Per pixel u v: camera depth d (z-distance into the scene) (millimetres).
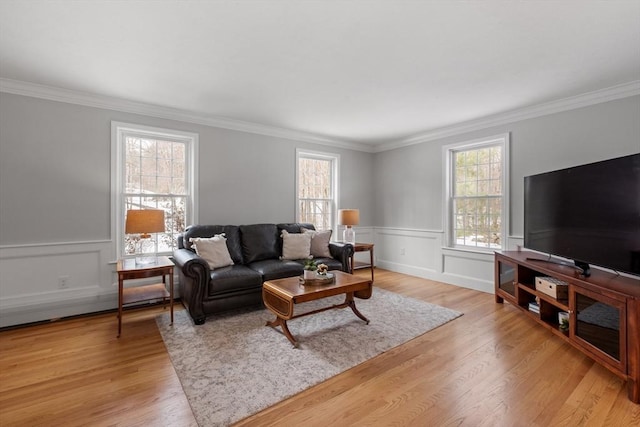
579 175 2486
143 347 2406
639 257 1977
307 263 2844
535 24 1943
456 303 3486
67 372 2035
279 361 2176
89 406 1686
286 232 4039
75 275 3107
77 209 3125
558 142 3344
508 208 3752
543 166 3461
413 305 3404
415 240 4941
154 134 3590
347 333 2660
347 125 4305
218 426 1531
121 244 3396
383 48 2250
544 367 2084
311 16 1864
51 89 2943
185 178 3844
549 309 2682
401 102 3387
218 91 3068
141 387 1868
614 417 1597
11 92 2820
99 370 2061
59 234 3041
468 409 1660
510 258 3195
